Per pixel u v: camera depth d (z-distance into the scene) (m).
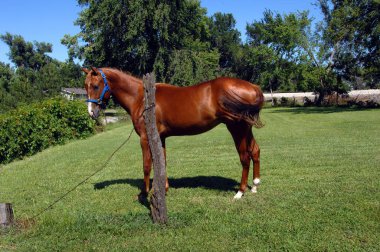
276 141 12.97
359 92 53.72
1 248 4.54
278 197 6.04
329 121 20.41
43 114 15.48
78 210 5.86
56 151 13.71
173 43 36.78
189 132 6.12
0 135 12.87
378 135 13.19
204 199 6.12
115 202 6.22
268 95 64.00
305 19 41.00
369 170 7.72
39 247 4.49
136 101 6.30
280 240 4.36
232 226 4.86
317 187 6.55
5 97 30.48
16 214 5.88
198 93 5.90
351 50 35.41
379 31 29.53
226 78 5.93
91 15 35.91
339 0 39.03
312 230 4.61
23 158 13.54
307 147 11.21
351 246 4.12
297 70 42.03
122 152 12.19
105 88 6.37
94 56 37.47
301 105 44.31
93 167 9.78
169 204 5.93
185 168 8.95
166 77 35.38
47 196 6.97
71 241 4.62
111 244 4.49
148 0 33.75
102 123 21.11
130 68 37.38
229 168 8.70
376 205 5.39
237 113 5.74
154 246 4.37
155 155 4.97
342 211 5.22
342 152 9.98
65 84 39.31
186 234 4.68
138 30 33.94
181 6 36.50
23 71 37.28
